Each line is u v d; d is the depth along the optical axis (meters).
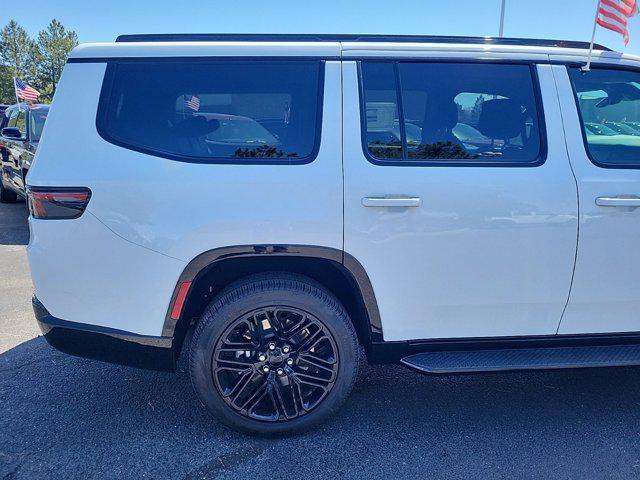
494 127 2.75
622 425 2.94
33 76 70.94
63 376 3.41
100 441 2.74
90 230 2.50
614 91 2.90
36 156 2.54
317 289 2.65
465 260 2.66
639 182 2.74
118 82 2.59
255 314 2.62
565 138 2.76
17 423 2.88
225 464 2.58
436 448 2.72
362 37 2.85
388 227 2.59
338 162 2.59
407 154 2.66
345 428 2.90
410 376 3.51
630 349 2.91
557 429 2.90
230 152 2.59
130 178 2.50
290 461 2.61
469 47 2.78
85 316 2.59
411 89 2.71
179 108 2.61
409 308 2.70
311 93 2.65
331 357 2.72
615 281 2.78
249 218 2.52
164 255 2.52
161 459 2.61
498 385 3.39
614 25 3.58
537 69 2.80
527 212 2.66
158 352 2.63
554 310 2.80
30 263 2.55
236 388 2.70
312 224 2.55
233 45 2.66
